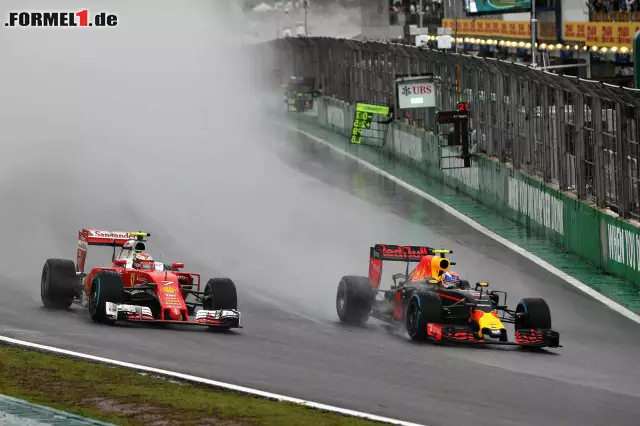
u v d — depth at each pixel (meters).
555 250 97.50
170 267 60.34
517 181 110.75
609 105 91.44
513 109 112.38
